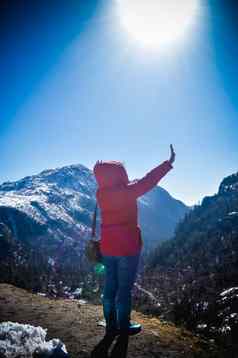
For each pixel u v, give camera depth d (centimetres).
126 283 510
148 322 731
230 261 17988
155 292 16575
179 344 611
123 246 502
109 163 518
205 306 10775
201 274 18462
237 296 10619
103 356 514
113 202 504
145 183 490
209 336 723
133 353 535
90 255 544
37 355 488
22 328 554
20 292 879
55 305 773
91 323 654
